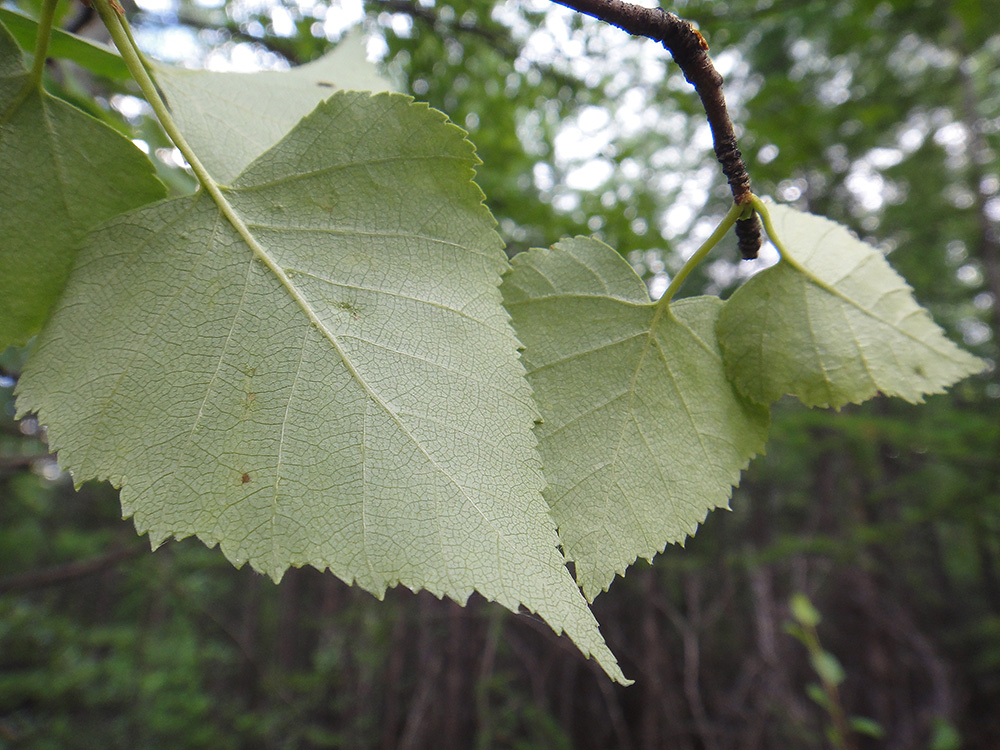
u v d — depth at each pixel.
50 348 0.07
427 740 0.60
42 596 1.13
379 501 0.07
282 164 0.07
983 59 0.76
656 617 0.65
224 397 0.07
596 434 0.08
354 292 0.07
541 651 0.68
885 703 0.67
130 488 0.06
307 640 0.96
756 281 0.09
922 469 0.70
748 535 0.92
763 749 0.59
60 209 0.07
